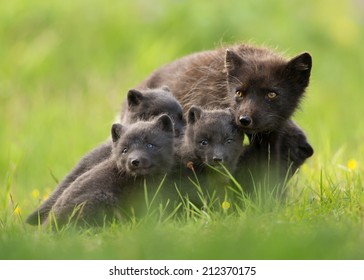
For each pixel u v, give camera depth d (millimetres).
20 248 11141
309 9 30688
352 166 16109
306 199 13320
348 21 31000
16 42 28672
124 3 29797
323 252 10477
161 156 13188
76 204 12961
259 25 28562
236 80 14516
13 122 24797
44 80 27797
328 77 29453
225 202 12922
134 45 28828
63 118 24766
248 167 14508
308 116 24656
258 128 14008
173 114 14883
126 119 15109
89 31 29078
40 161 22547
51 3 29406
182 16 29094
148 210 12695
